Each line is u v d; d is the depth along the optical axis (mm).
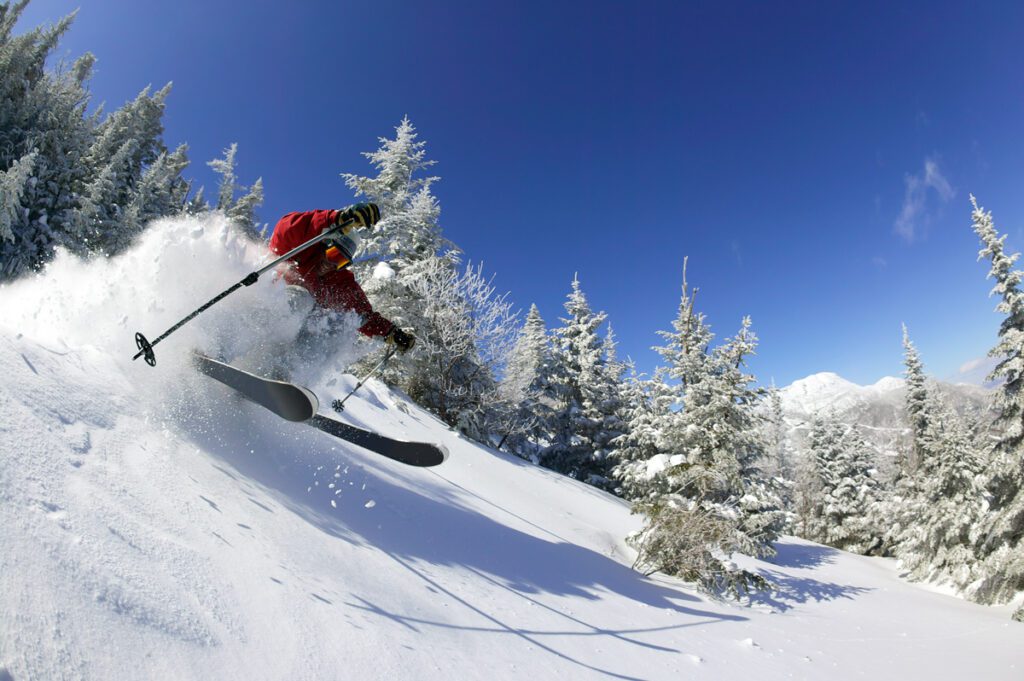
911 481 25438
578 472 24547
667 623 4336
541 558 5020
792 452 38688
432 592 2754
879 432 49938
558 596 3859
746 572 7754
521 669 2318
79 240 15461
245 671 1434
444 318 15984
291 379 4430
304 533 2574
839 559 20078
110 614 1305
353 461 4863
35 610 1152
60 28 19500
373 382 13398
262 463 3287
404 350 4719
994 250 15992
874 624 8031
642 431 17828
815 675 4137
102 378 2855
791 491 34250
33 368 2357
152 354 3082
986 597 15023
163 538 1775
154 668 1248
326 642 1767
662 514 7652
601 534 8539
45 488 1599
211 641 1458
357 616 2047
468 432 15516
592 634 3227
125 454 2223
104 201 17016
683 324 16125
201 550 1854
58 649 1113
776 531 17469
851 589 11375
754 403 11211
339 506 3422
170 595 1520
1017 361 15508
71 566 1354
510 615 2957
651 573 7129
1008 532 15539
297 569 2152
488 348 16812
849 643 6020
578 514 9531
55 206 15852
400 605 2385
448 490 6410
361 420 8234
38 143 16250
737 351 15062
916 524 18672
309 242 3656
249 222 26625
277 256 4281
